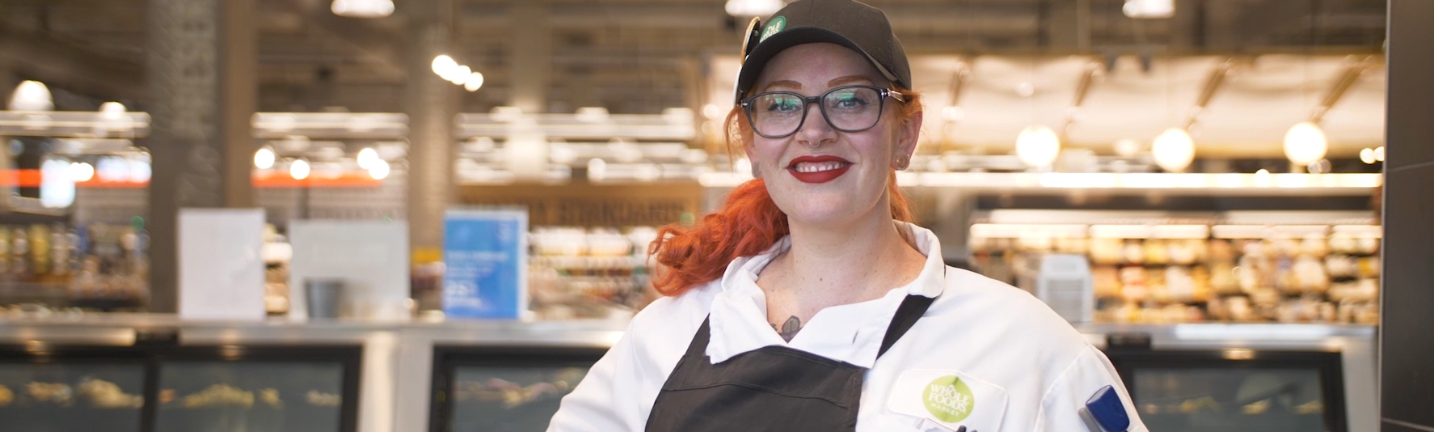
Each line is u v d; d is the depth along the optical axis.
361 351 3.14
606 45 16.88
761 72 1.08
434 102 12.46
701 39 16.34
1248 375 3.08
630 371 1.20
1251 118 9.25
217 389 3.24
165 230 7.82
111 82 14.43
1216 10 11.77
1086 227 9.55
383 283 3.37
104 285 11.96
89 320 3.21
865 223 1.09
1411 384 1.66
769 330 1.05
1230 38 11.77
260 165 17.98
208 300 3.33
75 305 10.35
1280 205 9.34
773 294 1.15
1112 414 1.00
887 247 1.11
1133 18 12.43
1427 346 1.62
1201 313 9.16
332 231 3.39
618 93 20.52
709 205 10.80
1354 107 8.84
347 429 3.08
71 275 12.45
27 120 14.64
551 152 22.05
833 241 1.09
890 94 1.04
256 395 3.25
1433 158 1.61
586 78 18.67
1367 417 2.97
